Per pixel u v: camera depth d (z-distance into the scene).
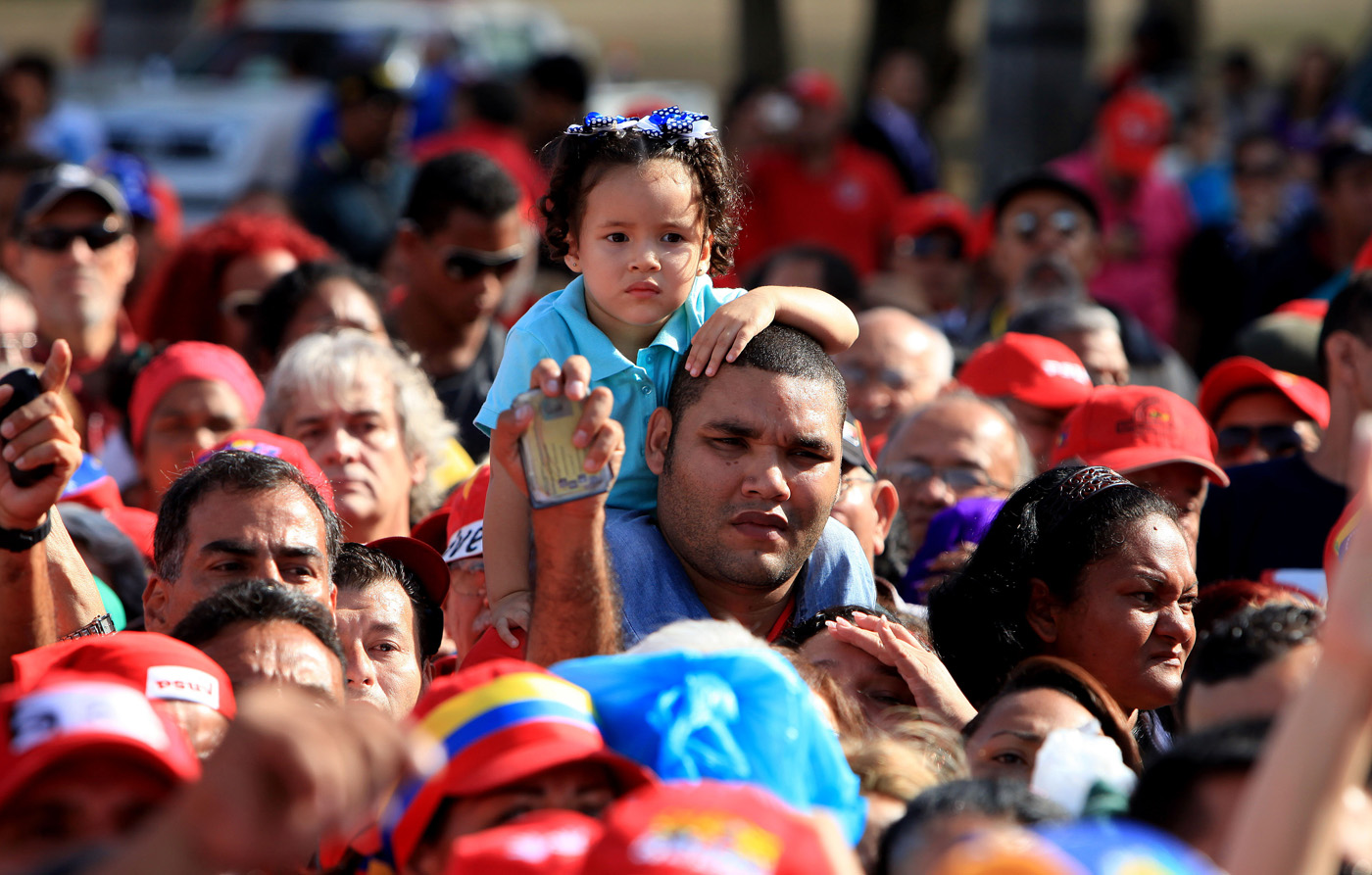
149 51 66.06
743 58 78.25
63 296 23.33
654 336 13.63
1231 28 123.38
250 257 26.55
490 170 23.95
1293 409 21.62
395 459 18.31
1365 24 120.62
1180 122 59.50
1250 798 7.70
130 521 17.88
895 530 18.88
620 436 10.98
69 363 11.59
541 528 10.96
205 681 9.69
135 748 8.04
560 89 40.53
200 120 51.84
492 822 8.82
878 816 10.01
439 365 24.17
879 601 15.53
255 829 6.36
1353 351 19.09
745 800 7.68
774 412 12.50
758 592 12.98
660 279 13.31
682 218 13.37
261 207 36.38
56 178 23.70
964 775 11.23
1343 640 7.53
